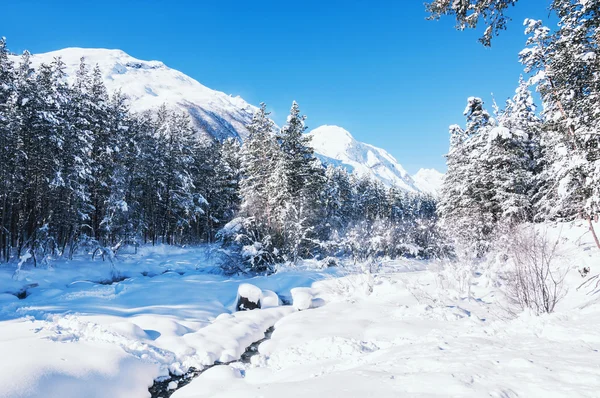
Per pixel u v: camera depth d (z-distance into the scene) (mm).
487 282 16031
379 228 31172
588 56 13391
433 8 6863
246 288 16406
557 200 17469
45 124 23500
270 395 4750
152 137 38750
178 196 39781
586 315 7551
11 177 22953
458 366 4652
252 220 28484
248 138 36344
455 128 33406
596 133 13297
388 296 16844
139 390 8188
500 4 6453
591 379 3705
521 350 5324
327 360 8461
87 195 28422
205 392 7824
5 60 22656
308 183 30953
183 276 25453
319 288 19953
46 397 6492
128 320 12625
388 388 4152
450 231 28797
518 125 27203
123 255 32188
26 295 19469
